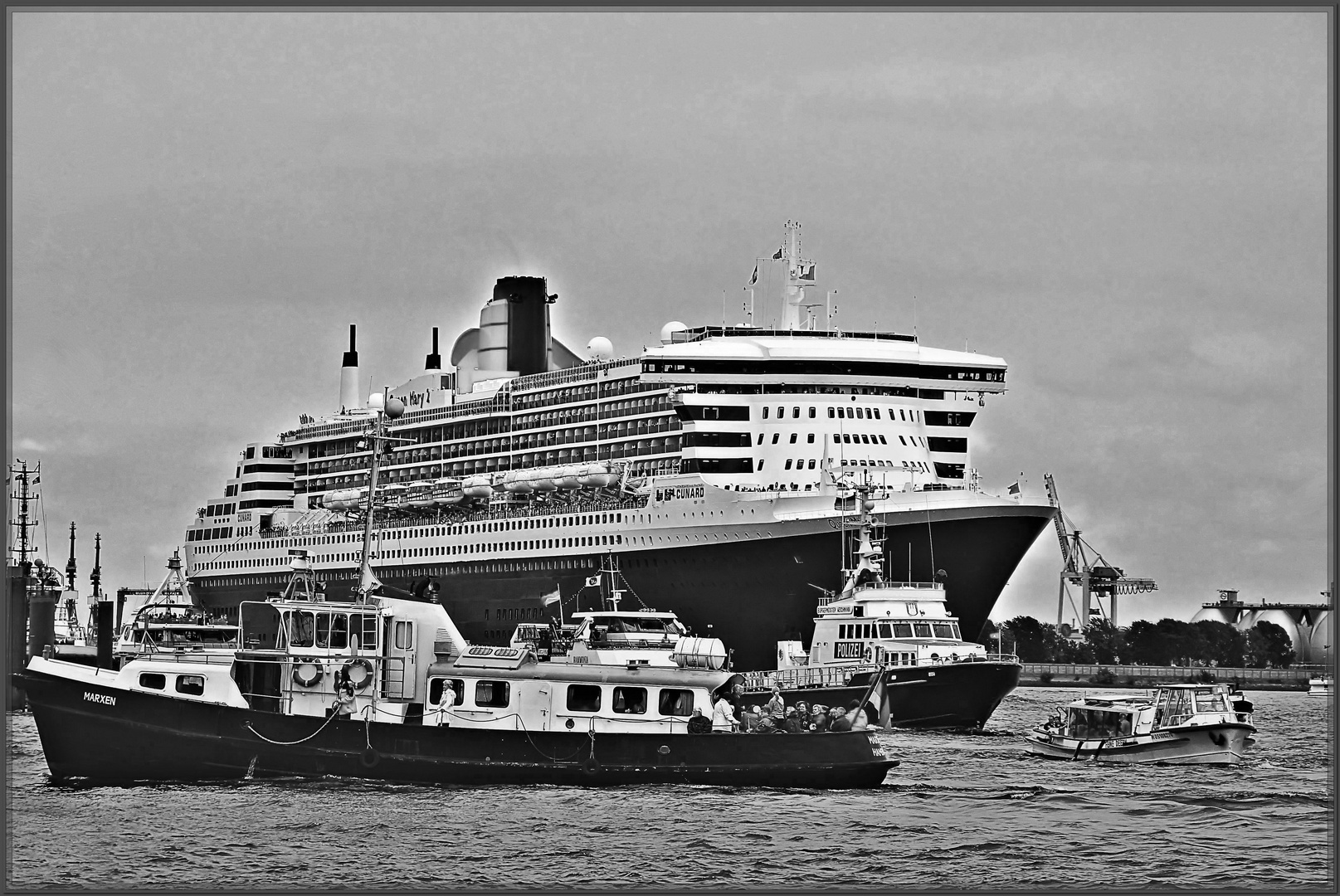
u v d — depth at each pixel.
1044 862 77.06
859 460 141.88
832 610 123.44
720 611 140.00
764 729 90.81
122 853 76.12
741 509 137.75
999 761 105.00
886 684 116.81
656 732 89.06
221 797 85.81
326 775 88.12
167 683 88.94
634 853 76.94
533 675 89.50
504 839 78.75
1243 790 94.06
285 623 90.88
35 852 76.12
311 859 75.50
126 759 88.19
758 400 145.38
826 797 88.12
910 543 132.50
